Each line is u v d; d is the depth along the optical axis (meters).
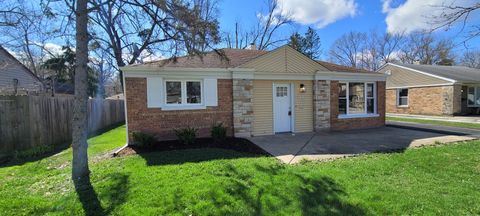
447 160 6.44
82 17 5.27
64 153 8.38
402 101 23.69
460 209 3.83
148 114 9.14
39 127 9.20
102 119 16.19
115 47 16.14
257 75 10.59
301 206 3.95
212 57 11.04
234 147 8.44
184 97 9.67
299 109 11.55
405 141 9.36
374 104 13.35
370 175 5.34
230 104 10.23
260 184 4.74
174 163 6.38
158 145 8.63
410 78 22.69
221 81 10.09
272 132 11.06
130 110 8.93
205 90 9.85
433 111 20.86
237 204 4.00
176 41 6.56
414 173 5.47
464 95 21.12
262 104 10.88
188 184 4.71
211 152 7.48
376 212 3.79
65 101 11.06
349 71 12.65
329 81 11.95
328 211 3.81
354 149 8.12
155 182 4.87
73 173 5.29
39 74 23.83
